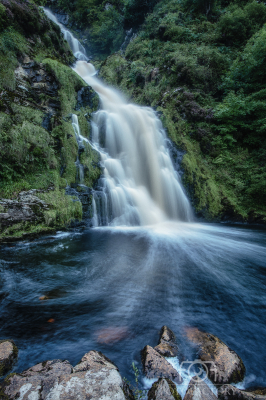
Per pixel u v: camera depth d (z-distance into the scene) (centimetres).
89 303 360
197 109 1278
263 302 378
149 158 1099
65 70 1139
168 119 1220
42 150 784
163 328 292
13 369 231
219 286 431
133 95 1714
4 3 1013
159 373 222
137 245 660
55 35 1438
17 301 360
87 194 832
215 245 693
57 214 729
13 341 266
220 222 1070
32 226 659
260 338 292
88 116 1120
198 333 292
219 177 1155
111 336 286
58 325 305
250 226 997
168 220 1024
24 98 909
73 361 244
